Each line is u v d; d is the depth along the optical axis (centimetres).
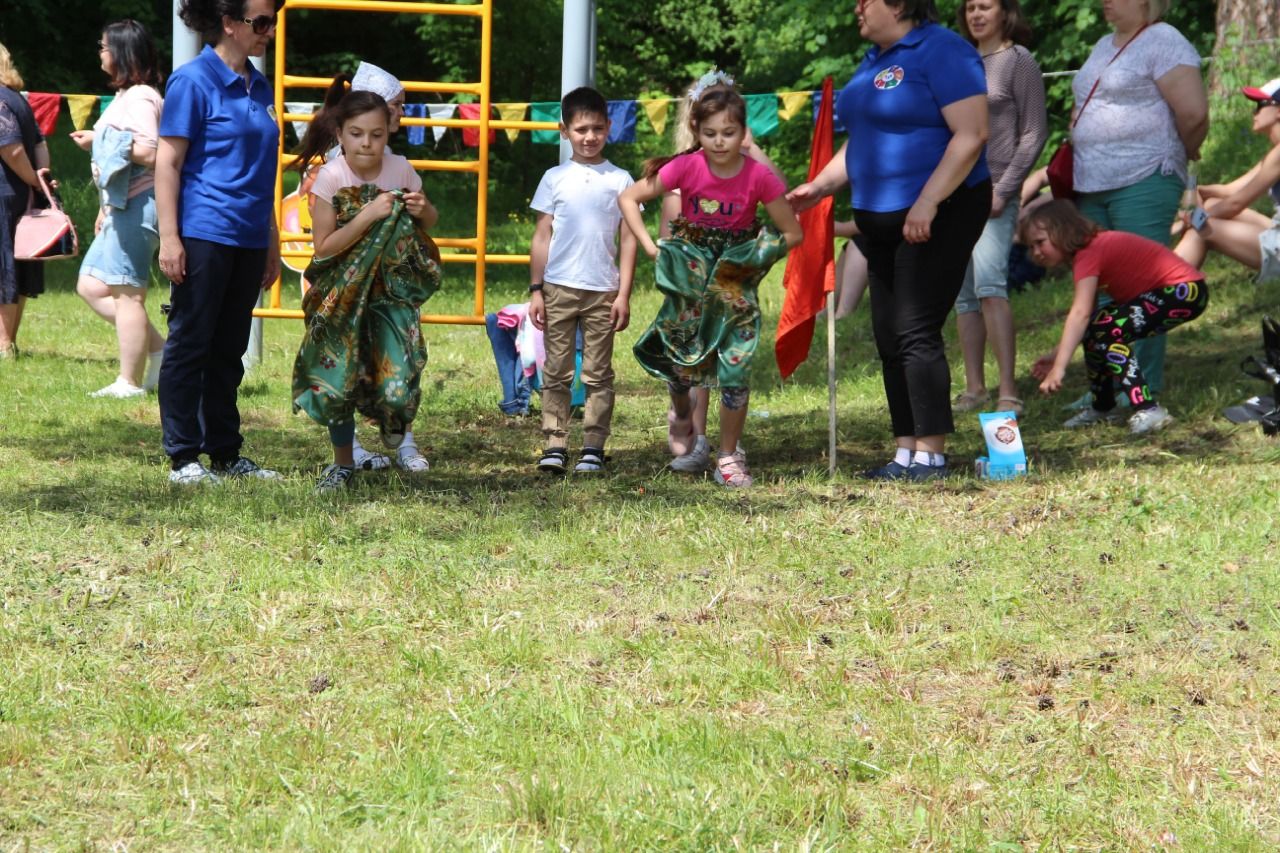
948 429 680
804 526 585
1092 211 821
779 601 499
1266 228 834
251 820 337
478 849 324
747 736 386
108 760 369
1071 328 735
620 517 598
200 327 659
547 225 727
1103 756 377
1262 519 570
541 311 731
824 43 2169
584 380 734
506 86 2733
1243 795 359
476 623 472
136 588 502
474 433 854
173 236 641
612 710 404
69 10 2678
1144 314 755
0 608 477
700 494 655
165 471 686
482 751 377
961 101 637
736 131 657
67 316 1353
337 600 493
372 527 585
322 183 646
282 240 1020
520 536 570
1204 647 450
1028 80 820
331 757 373
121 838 331
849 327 1216
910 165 653
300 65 2814
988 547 555
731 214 670
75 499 624
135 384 941
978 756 380
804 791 353
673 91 3212
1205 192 867
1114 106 798
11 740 372
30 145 1050
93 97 1138
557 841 328
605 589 512
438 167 990
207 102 645
